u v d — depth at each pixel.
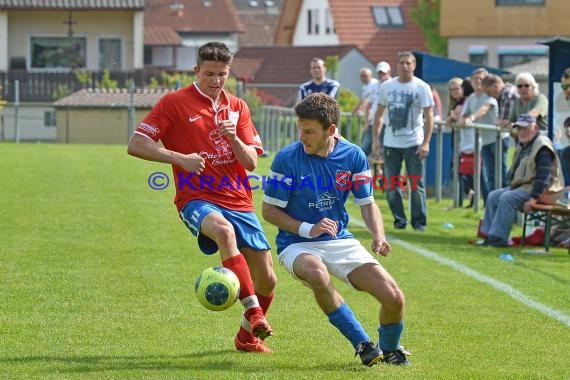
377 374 11.71
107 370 11.76
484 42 85.38
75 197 30.48
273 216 12.12
